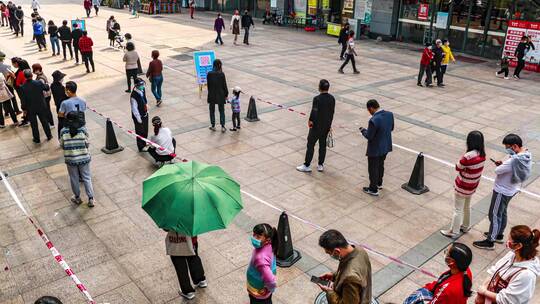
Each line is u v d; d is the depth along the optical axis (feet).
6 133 35.88
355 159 32.04
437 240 22.70
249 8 116.37
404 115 42.01
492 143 35.78
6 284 19.16
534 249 12.96
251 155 32.17
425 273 19.06
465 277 12.97
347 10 91.71
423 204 26.22
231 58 65.05
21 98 32.73
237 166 30.37
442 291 13.01
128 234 22.82
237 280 19.58
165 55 66.18
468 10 73.61
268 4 110.32
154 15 117.91
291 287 19.12
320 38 87.51
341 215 24.79
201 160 31.09
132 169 29.71
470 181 21.54
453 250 12.89
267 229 14.82
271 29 97.71
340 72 58.03
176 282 19.48
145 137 32.30
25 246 21.79
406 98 47.55
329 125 28.50
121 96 45.75
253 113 38.88
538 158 33.40
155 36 83.66
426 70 52.03
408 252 21.67
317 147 33.83
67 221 23.84
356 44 81.51
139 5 120.88
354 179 29.04
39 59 62.28
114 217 24.27
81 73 54.90
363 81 54.19
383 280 19.65
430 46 51.55
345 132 37.09
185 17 114.62
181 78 53.26
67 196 26.35
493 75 60.18
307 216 24.58
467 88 52.70
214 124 36.47
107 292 18.76
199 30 92.73
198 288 19.02
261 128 37.45
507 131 38.58
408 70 61.05
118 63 61.05
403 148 34.27
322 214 24.84
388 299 18.51
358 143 34.88
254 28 97.96
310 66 61.57
